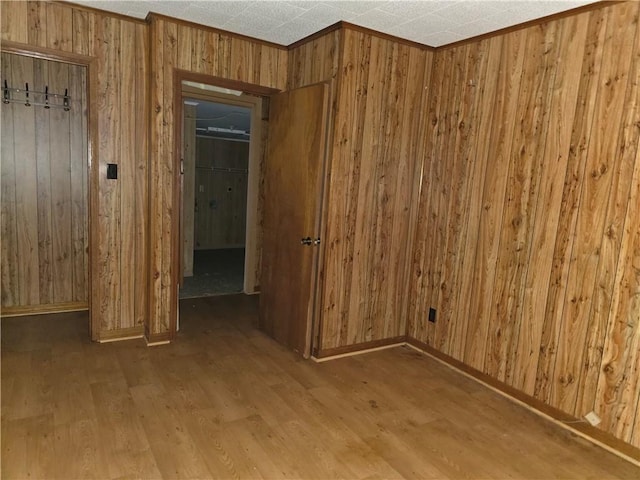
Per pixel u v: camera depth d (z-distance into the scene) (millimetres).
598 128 2471
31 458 2098
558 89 2654
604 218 2463
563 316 2680
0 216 3826
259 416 2592
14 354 3180
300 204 3363
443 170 3438
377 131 3334
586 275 2557
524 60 2832
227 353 3424
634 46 2307
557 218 2689
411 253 3719
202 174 8727
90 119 3203
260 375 3104
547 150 2729
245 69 3533
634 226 2338
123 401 2645
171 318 3543
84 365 3068
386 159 3422
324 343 3400
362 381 3119
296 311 3455
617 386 2441
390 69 3291
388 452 2336
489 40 3043
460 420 2695
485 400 2953
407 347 3768
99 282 3396
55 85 3887
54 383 2801
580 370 2607
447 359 3459
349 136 3209
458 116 3299
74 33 3068
